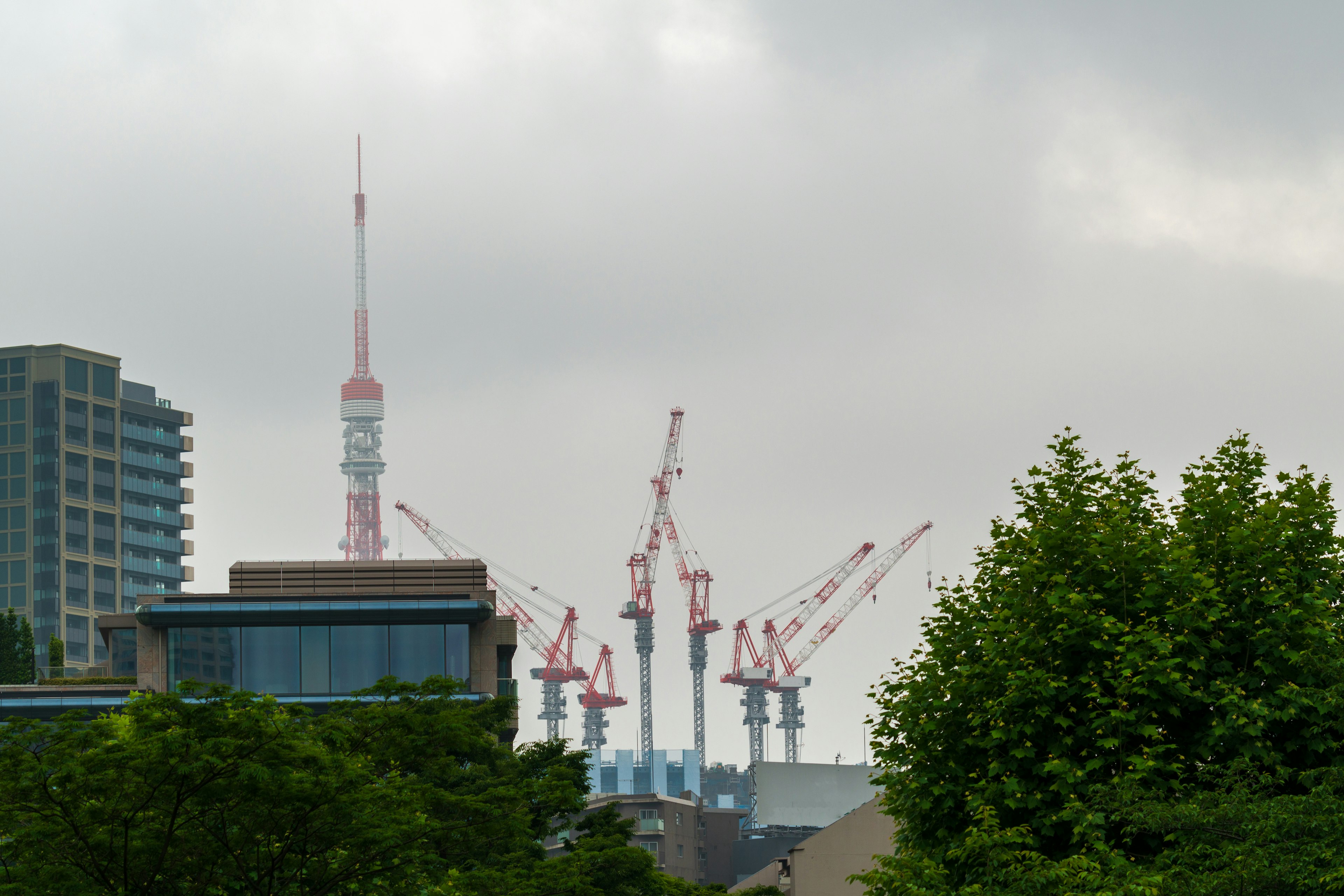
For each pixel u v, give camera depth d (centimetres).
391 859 6081
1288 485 6172
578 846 8888
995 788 5806
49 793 5341
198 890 5791
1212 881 4859
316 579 16025
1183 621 5797
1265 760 5531
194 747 5312
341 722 6944
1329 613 5872
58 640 18388
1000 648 6041
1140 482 6494
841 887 13062
